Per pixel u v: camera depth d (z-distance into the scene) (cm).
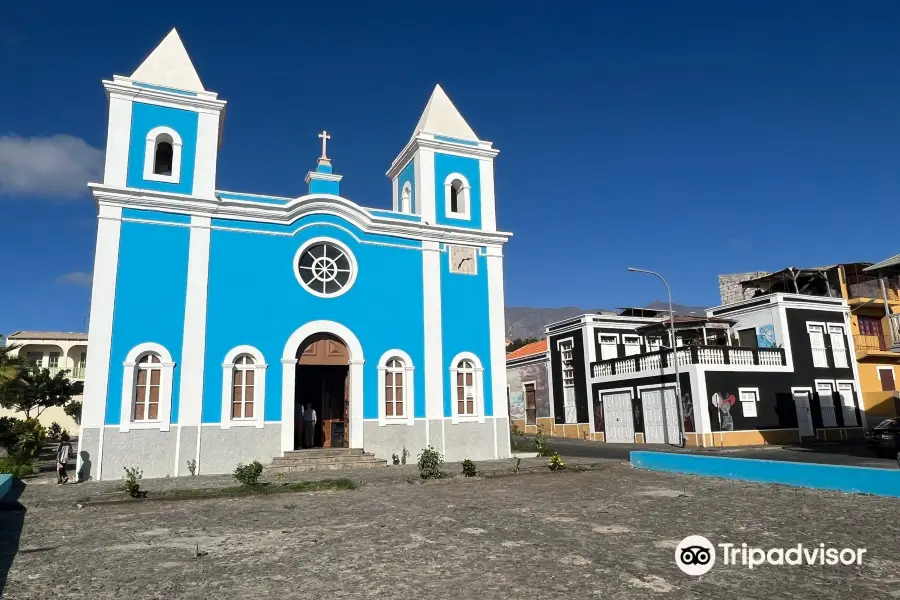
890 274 1944
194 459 1678
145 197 1733
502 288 2214
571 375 3575
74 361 4719
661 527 884
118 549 798
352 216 2019
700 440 2605
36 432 2094
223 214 1836
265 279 1864
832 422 2911
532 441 2919
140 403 1662
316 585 629
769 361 2825
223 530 912
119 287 1678
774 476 1314
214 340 1764
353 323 1959
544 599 574
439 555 739
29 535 898
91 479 1565
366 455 1838
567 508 1059
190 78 1881
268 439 1773
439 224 2152
